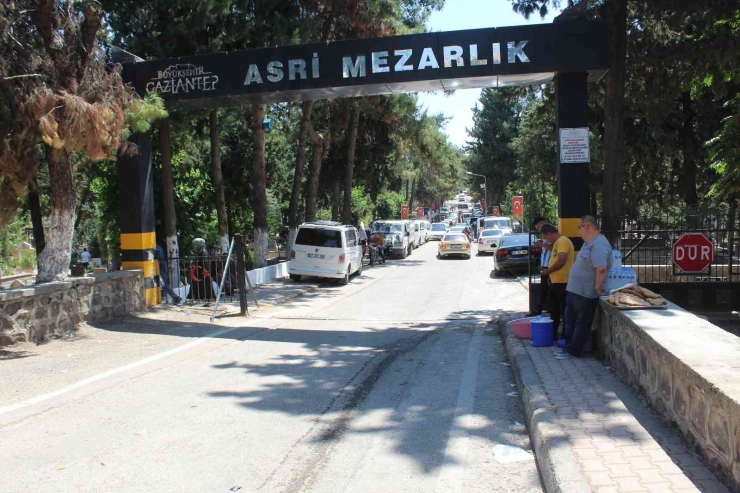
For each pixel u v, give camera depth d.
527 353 8.02
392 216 65.88
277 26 17.59
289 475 4.65
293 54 11.81
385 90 12.08
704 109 23.09
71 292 10.38
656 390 5.33
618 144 11.34
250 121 27.28
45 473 4.66
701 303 11.23
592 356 7.73
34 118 9.36
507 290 18.56
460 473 4.66
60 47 9.91
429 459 4.95
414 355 9.08
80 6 10.20
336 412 6.24
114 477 4.59
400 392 7.00
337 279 20.88
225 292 15.65
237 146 28.25
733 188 13.45
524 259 22.25
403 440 5.40
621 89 11.30
